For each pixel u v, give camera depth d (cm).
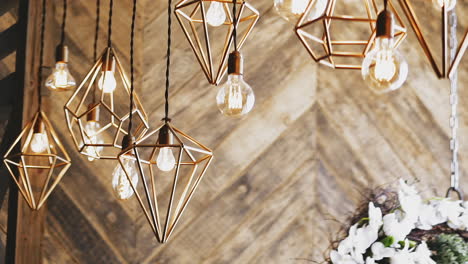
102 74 154
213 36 276
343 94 275
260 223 268
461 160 274
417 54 278
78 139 271
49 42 266
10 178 253
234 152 272
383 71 102
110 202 271
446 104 277
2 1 271
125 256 268
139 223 270
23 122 251
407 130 274
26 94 254
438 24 279
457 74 278
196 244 268
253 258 267
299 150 272
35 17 260
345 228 266
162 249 268
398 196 254
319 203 268
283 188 270
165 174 269
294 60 276
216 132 273
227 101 123
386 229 224
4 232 277
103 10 279
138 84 275
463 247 228
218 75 125
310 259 265
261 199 269
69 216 269
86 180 271
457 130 275
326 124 273
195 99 274
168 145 122
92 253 268
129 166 144
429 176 272
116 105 273
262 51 276
